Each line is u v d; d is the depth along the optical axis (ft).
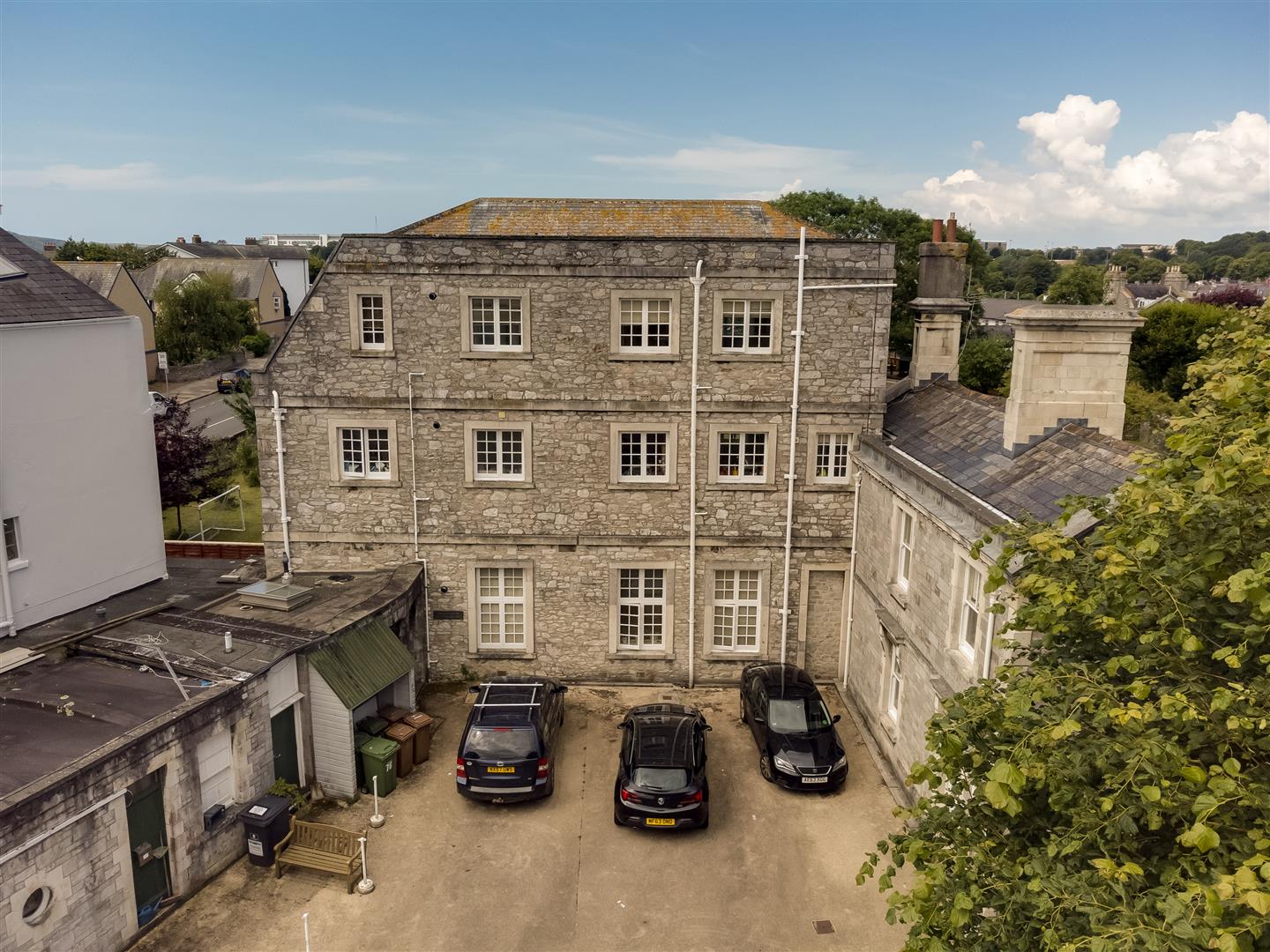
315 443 64.75
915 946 23.44
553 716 57.41
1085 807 21.53
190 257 302.86
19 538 56.90
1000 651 40.24
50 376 58.65
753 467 65.77
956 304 69.00
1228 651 20.12
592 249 61.46
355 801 51.47
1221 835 20.24
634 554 66.39
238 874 44.57
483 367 63.36
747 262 61.72
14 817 33.32
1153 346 134.82
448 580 66.90
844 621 67.72
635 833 49.34
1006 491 45.39
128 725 40.60
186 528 100.63
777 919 42.65
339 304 62.39
